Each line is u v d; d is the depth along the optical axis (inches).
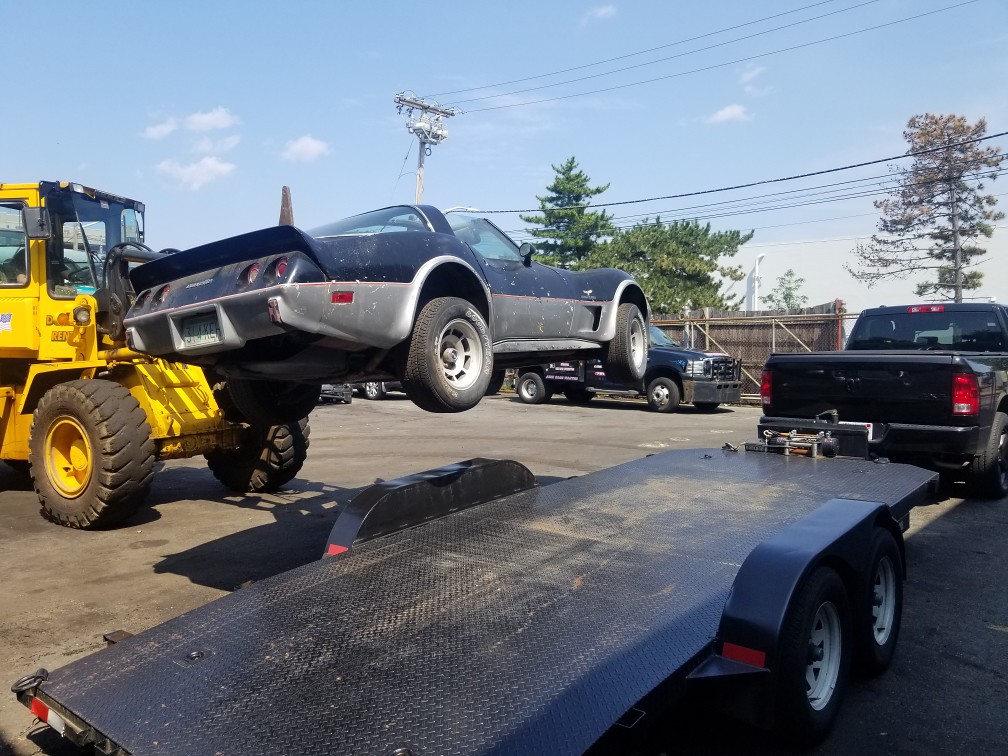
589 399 756.0
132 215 310.3
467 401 158.2
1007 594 192.9
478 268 176.9
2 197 271.1
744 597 112.7
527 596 122.4
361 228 179.9
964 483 297.6
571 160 1368.1
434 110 1336.1
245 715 92.0
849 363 282.7
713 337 821.2
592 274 231.1
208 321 143.9
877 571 148.9
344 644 108.4
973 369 264.8
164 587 198.5
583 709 90.0
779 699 110.7
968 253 1127.0
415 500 162.7
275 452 304.2
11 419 289.3
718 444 441.7
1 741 123.9
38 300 276.1
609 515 165.2
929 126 1110.4
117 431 245.1
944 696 139.7
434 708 91.2
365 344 144.6
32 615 178.5
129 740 89.0
